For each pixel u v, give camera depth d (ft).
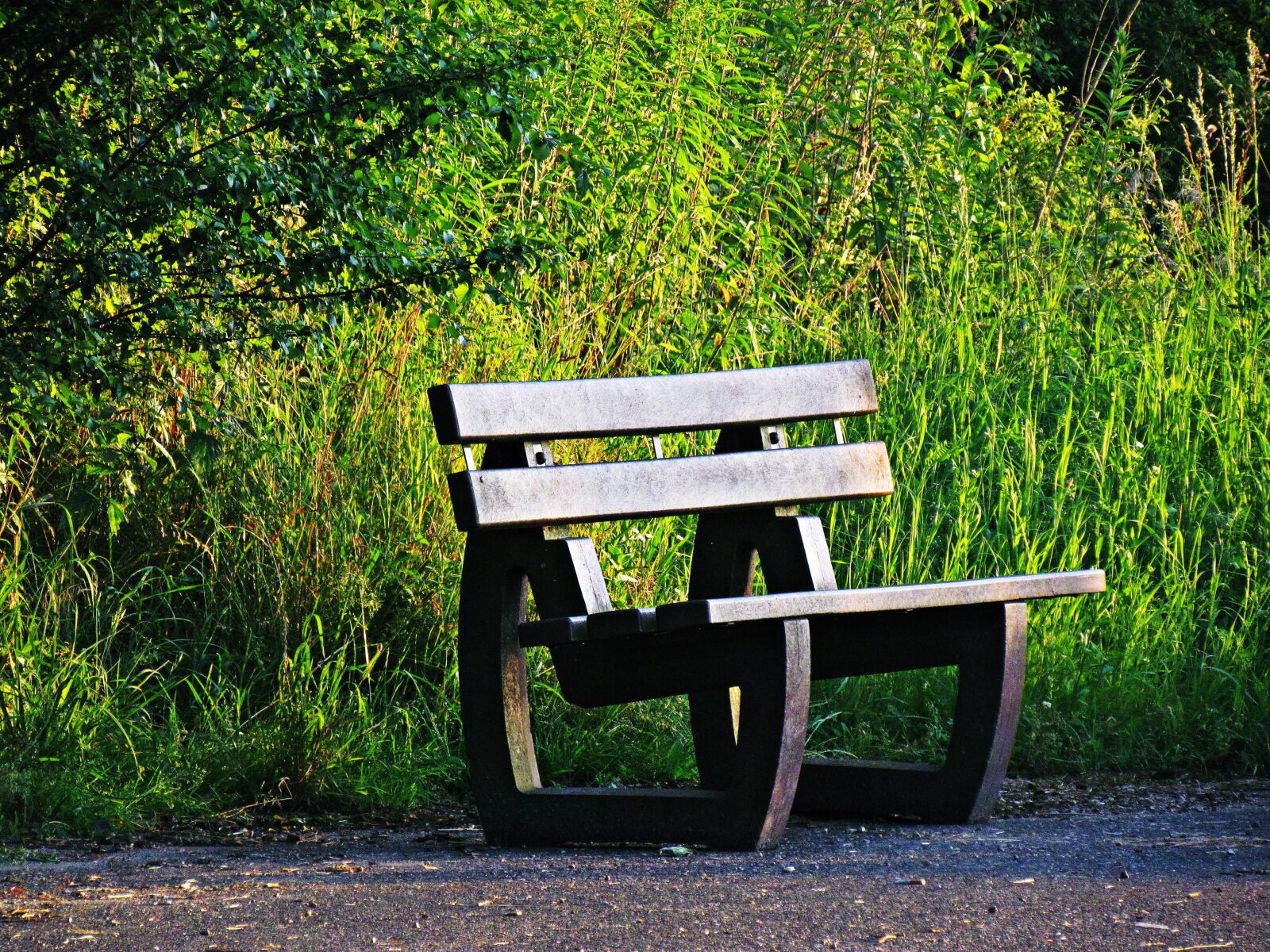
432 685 43.52
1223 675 47.88
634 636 32.12
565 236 60.23
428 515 47.47
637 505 33.71
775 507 36.73
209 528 47.47
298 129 38.68
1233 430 62.08
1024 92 86.33
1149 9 135.54
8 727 37.58
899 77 74.08
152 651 44.45
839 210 72.23
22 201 38.50
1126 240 74.74
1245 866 28.63
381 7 41.73
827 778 36.14
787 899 25.68
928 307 66.74
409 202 43.80
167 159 37.09
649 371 58.29
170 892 27.09
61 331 36.94
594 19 64.39
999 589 33.60
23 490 45.65
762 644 30.32
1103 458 57.88
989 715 34.12
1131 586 51.70
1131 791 40.47
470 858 30.96
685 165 62.59
